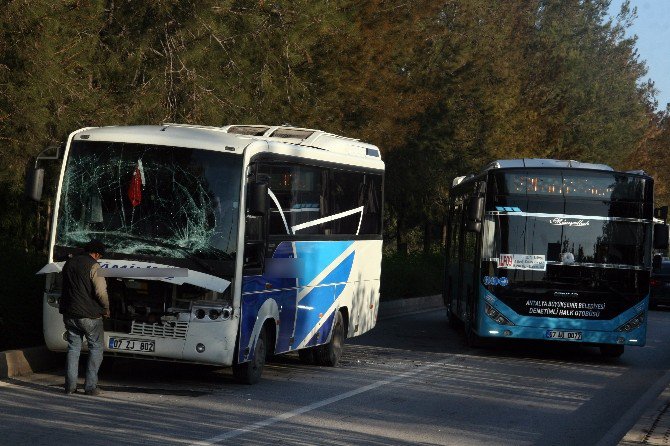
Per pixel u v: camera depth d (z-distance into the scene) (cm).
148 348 1485
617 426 1397
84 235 1519
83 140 1545
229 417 1277
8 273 1758
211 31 2502
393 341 2536
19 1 2048
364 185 2033
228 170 1518
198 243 1501
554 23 7950
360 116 3347
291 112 2859
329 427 1252
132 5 2427
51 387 1432
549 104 6512
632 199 2216
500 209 2230
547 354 2412
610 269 2209
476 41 5166
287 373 1780
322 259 1836
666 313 4384
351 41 3070
